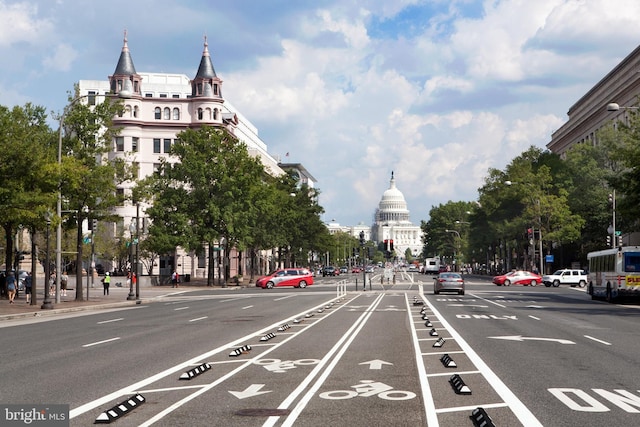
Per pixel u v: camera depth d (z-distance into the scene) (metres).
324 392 11.48
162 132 109.75
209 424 9.09
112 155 107.75
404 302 42.00
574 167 84.19
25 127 41.38
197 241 73.38
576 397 10.95
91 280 75.50
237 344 18.97
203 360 15.69
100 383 12.64
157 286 80.50
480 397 10.95
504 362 15.11
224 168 73.38
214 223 74.12
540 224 84.31
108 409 9.86
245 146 75.62
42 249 77.94
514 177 91.44
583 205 83.88
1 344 20.38
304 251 108.06
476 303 41.47
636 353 16.84
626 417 9.45
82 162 43.62
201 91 111.19
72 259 87.00
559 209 81.62
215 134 75.50
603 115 105.81
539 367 14.34
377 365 14.66
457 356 16.14
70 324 28.47
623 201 42.84
